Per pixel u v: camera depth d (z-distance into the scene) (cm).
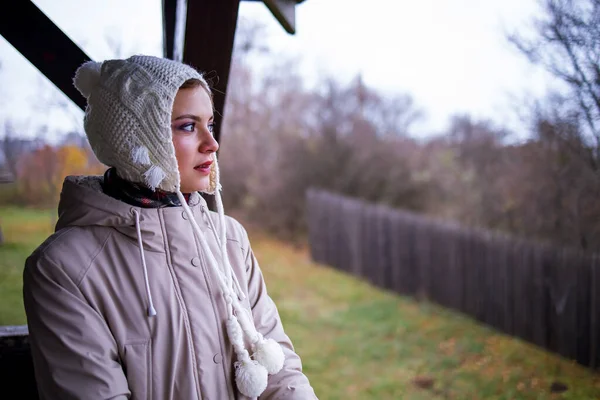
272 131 1056
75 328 100
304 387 120
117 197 113
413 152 902
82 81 115
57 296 102
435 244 601
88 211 108
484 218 609
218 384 110
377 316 575
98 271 106
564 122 384
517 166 498
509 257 487
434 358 450
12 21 147
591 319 394
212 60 157
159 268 109
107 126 106
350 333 522
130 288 107
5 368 166
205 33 155
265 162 1060
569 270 414
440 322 542
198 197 125
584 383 372
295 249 945
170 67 109
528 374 398
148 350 105
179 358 107
